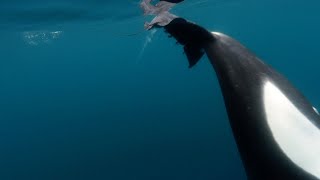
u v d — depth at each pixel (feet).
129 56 204.13
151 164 72.18
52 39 99.66
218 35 15.94
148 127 109.81
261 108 13.74
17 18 62.18
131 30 87.45
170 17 16.76
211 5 84.64
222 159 70.38
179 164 70.44
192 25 16.24
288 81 14.64
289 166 12.82
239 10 105.29
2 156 111.65
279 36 200.34
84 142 100.63
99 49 155.53
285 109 13.62
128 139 93.81
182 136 90.22
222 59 15.14
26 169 83.56
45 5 55.57
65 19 66.23
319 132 13.23
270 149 13.23
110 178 67.56
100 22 74.33
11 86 240.53
